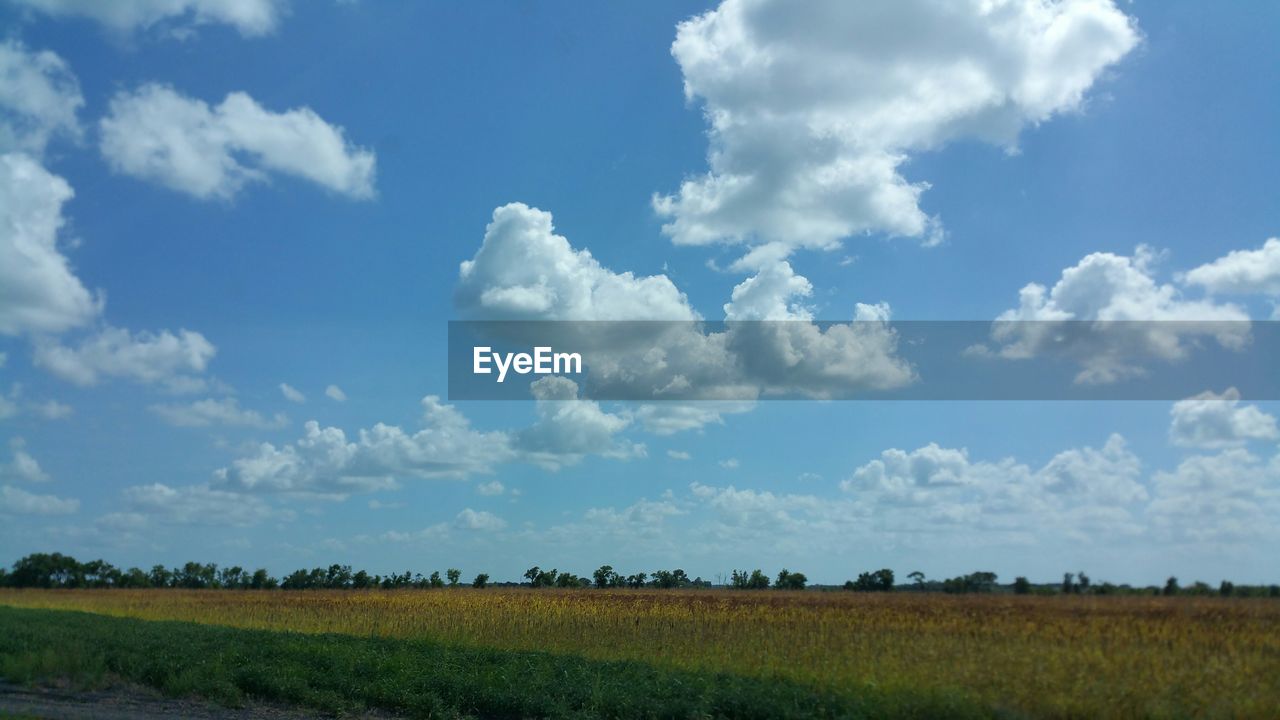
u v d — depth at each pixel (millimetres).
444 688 18609
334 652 23125
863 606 32094
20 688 20359
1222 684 16453
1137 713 15266
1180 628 21859
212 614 43938
